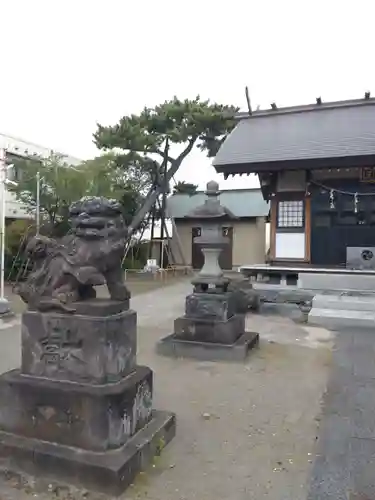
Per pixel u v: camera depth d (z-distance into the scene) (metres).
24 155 18.97
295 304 11.45
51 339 3.70
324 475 3.50
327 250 12.44
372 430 4.37
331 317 10.16
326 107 14.00
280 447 3.99
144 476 3.44
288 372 6.39
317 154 11.12
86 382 3.59
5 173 11.16
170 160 21.31
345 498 3.19
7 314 10.38
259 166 11.55
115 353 3.64
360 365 6.78
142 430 3.81
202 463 3.67
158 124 19.50
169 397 5.30
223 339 7.24
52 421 3.52
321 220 12.50
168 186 21.86
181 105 19.05
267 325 10.12
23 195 16.88
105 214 3.80
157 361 6.96
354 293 11.12
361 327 9.84
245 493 3.24
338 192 12.19
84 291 3.93
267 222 23.00
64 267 3.75
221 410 4.88
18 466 3.45
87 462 3.24
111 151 21.02
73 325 3.62
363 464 3.68
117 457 3.31
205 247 7.79
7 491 3.27
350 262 12.03
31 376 3.77
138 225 21.86
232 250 24.30
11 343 7.90
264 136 13.05
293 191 12.52
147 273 21.89
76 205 3.84
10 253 16.47
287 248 12.73
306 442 4.10
